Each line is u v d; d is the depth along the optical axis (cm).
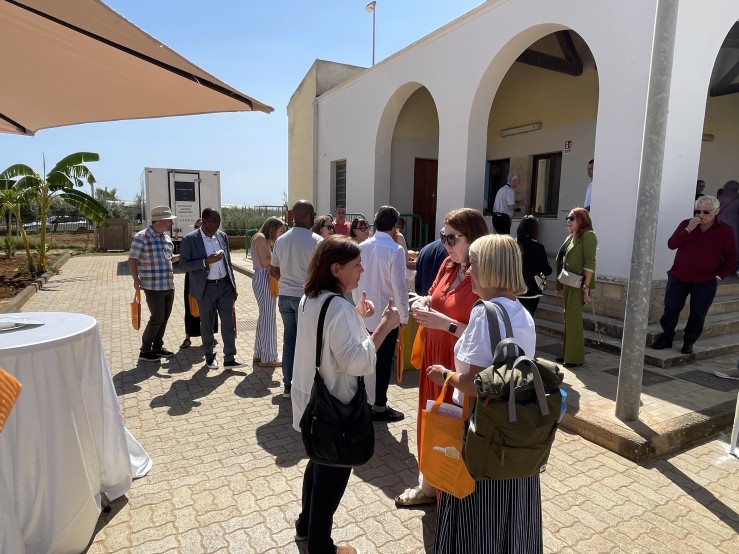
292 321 443
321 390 211
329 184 1382
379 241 389
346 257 221
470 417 187
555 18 670
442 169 897
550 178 986
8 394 136
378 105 1104
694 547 259
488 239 200
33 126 453
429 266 388
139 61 290
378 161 1138
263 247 541
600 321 606
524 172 1032
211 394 466
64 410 234
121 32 254
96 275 1318
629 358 374
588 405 413
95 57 296
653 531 271
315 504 223
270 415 418
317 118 1432
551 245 965
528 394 170
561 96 932
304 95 1521
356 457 208
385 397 411
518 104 1040
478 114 830
